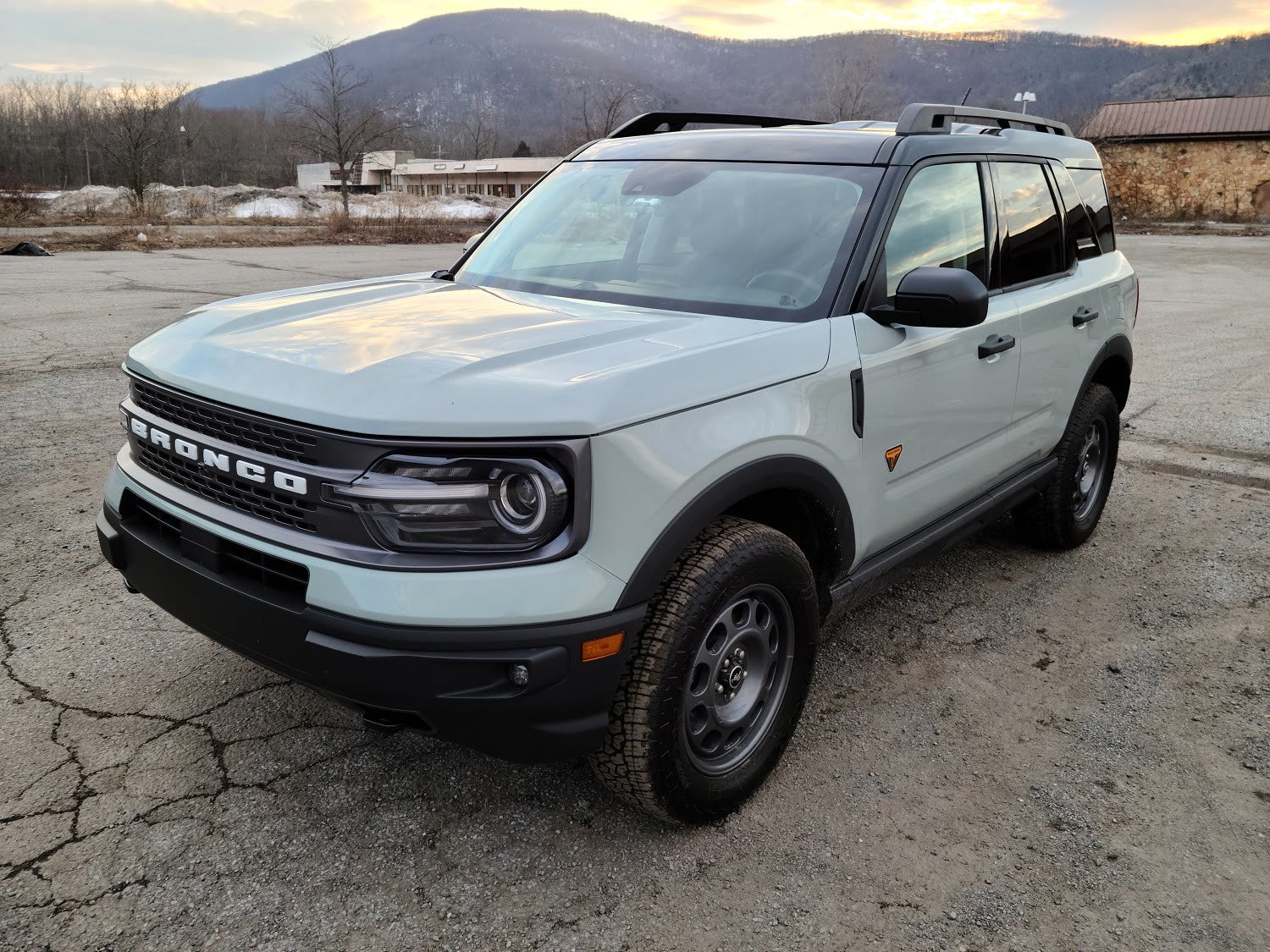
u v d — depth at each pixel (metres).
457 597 2.01
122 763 2.78
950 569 4.42
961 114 3.49
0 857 2.38
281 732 2.96
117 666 3.31
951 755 2.96
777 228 3.04
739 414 2.36
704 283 2.97
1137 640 3.74
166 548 2.49
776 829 2.59
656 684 2.23
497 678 2.06
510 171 96.88
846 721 3.13
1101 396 4.40
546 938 2.19
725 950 2.17
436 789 2.71
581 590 2.05
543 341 2.42
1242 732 3.11
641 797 2.38
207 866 2.38
